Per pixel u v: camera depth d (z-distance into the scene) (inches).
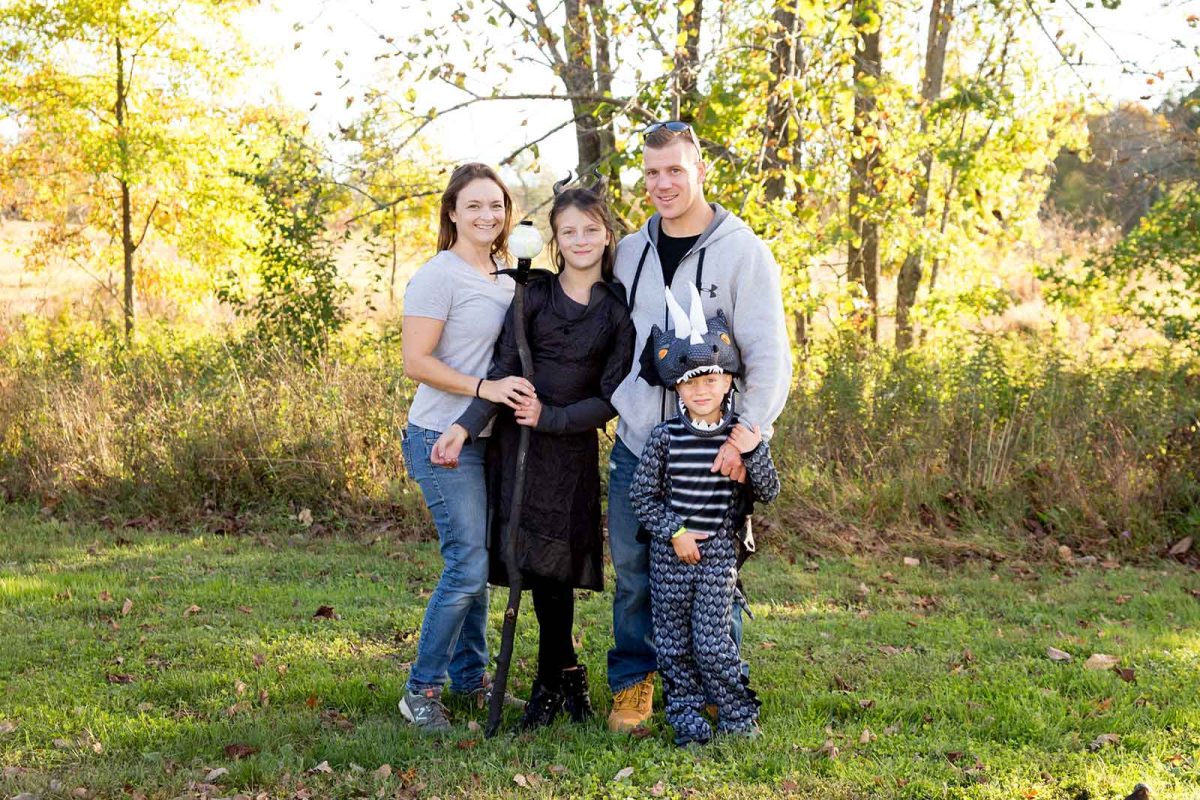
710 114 349.1
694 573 148.6
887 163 413.1
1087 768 140.2
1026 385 331.0
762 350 147.8
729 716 151.8
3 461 325.1
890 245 489.7
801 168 369.4
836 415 320.2
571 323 150.9
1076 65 403.2
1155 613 227.8
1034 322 603.2
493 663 187.8
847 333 365.1
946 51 546.0
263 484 310.8
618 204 344.2
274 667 184.1
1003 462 299.0
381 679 177.2
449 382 150.4
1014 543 278.7
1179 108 412.5
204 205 535.8
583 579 153.8
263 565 257.0
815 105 344.8
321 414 315.6
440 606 154.5
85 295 684.1
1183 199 409.1
